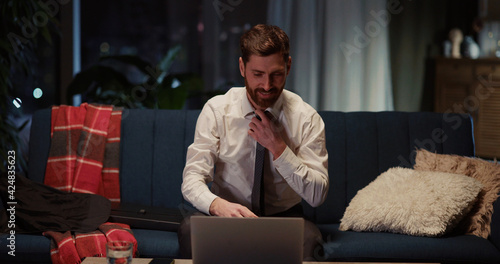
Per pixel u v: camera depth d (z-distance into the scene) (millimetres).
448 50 4184
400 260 1960
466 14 4355
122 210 2248
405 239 2002
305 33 4062
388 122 2447
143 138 2445
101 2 4301
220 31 4441
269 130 1785
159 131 2441
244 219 1344
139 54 4438
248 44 1729
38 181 2416
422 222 2023
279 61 1718
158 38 4457
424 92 4254
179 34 4477
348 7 4031
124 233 2000
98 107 2494
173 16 4445
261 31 1746
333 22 4031
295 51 4082
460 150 2428
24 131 3811
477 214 2100
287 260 1354
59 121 2457
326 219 2354
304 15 4051
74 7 3998
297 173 1792
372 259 1958
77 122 2455
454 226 2062
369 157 2400
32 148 2453
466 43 4258
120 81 3416
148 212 2242
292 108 1964
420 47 4215
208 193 1783
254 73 1731
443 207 2029
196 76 3457
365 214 2102
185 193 1847
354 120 2438
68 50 3951
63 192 2262
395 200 2092
